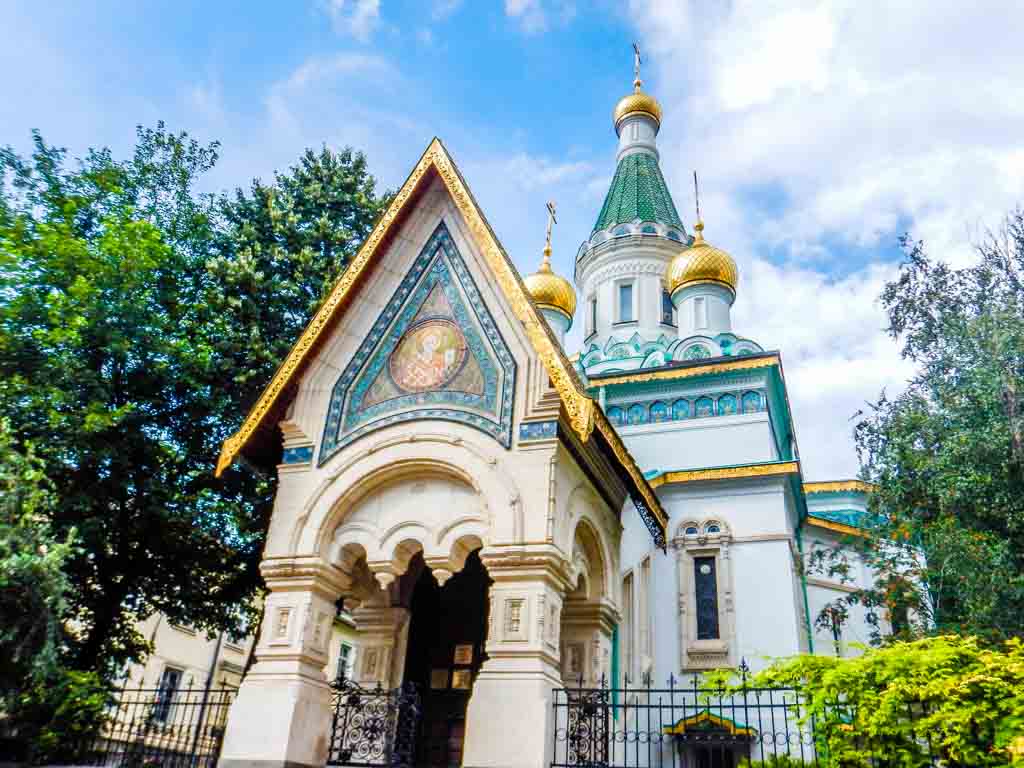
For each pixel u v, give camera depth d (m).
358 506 12.73
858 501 27.33
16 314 14.83
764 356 22.88
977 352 15.13
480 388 12.67
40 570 11.59
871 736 8.98
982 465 14.04
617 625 15.62
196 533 16.97
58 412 14.26
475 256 13.66
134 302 16.02
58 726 12.30
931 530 14.51
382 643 14.84
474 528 11.85
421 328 13.62
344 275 13.89
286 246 20.25
